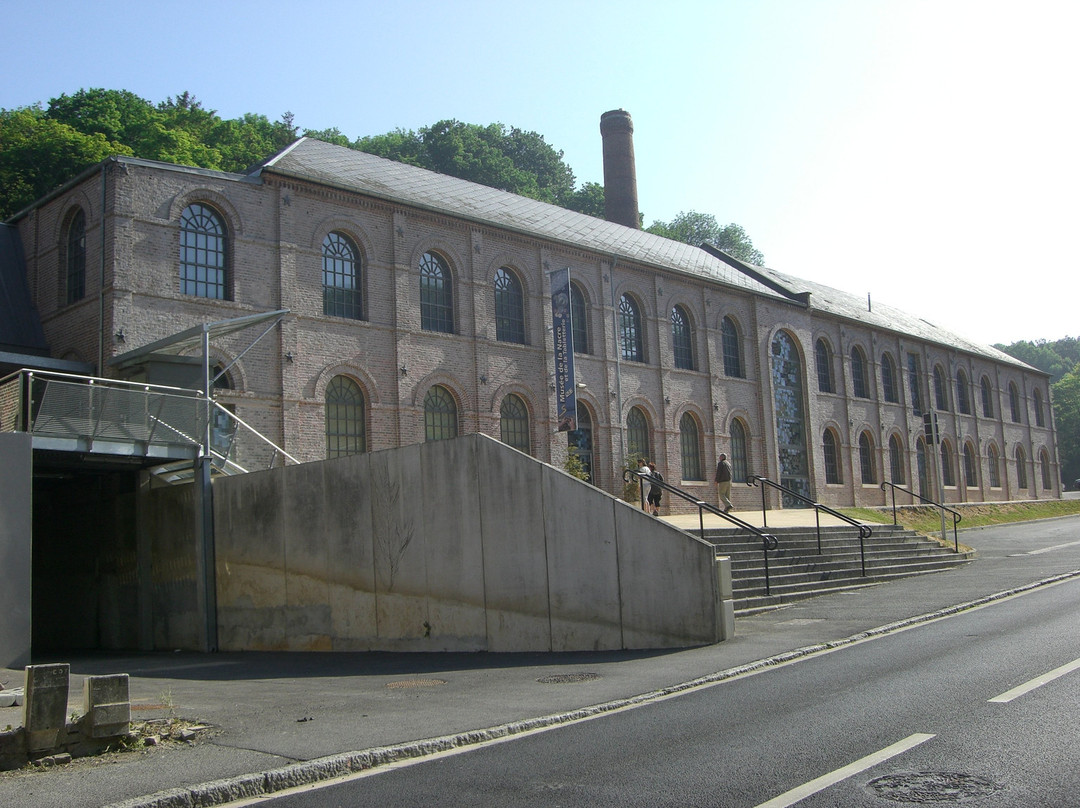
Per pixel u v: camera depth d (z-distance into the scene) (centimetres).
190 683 1234
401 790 617
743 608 1530
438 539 1489
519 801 575
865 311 4891
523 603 1380
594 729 774
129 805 589
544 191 7769
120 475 2102
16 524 1504
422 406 2598
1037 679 853
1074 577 1862
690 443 3506
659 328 3409
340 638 1620
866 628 1278
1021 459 5969
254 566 1789
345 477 1639
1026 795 538
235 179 2294
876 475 4475
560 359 2850
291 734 786
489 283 2845
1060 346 15625
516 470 1402
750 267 4378
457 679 1118
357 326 2475
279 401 2280
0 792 624
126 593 2058
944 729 694
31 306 2356
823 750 654
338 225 2488
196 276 2216
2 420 1655
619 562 1300
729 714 797
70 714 744
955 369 5322
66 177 4247
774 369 3919
